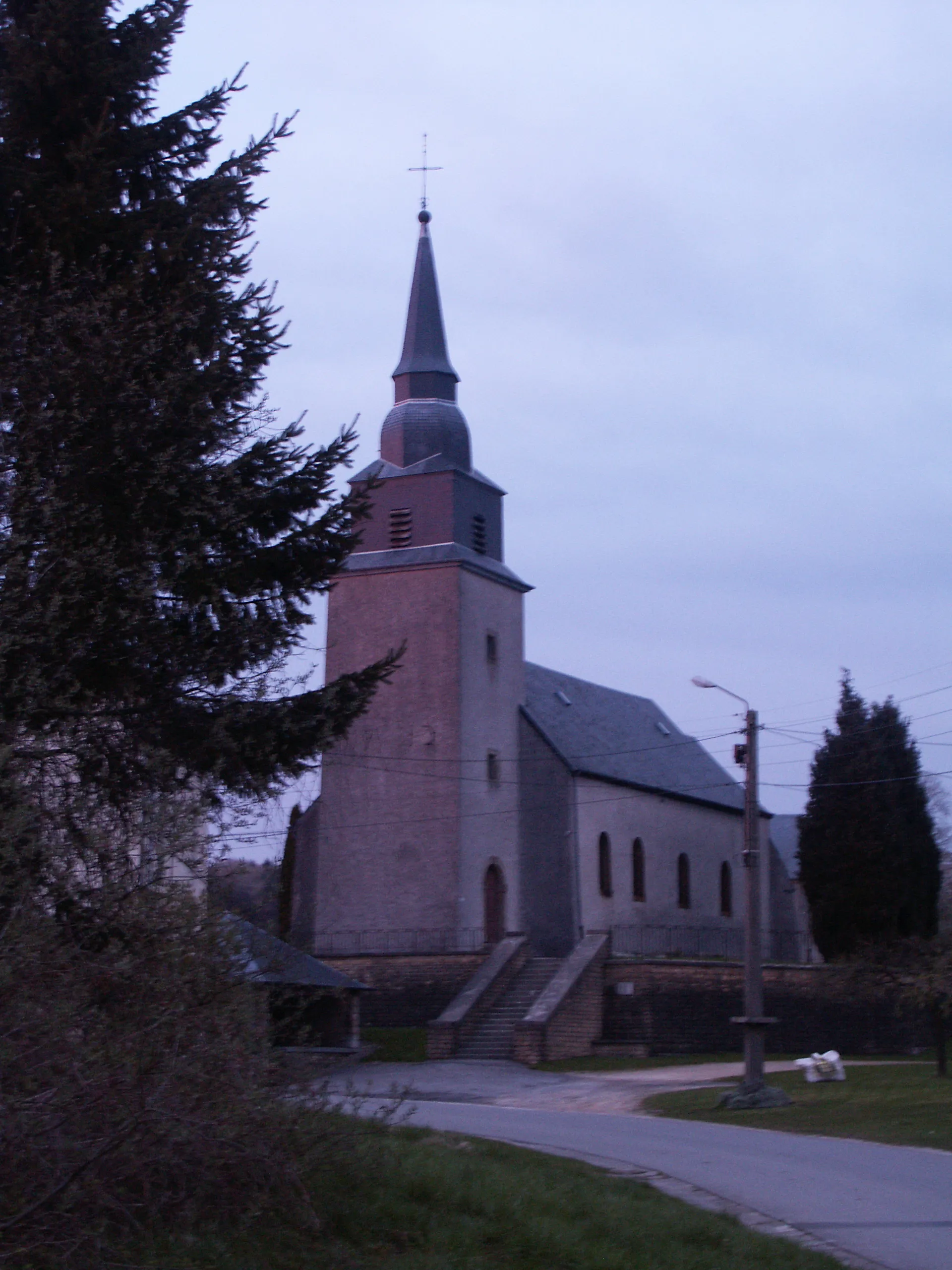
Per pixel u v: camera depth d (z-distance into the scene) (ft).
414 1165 37.29
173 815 30.60
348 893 149.59
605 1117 80.38
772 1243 37.47
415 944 144.87
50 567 35.94
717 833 187.21
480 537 157.58
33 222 40.11
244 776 40.40
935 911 141.69
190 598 39.27
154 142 43.42
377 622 153.69
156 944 28.99
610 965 134.31
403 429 156.87
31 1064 25.82
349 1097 35.37
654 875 168.45
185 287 40.01
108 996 28.14
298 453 41.91
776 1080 103.09
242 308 42.09
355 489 43.27
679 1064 123.75
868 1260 37.50
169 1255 25.49
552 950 150.92
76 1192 25.09
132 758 37.83
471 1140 51.44
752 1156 59.88
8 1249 23.75
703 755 199.31
